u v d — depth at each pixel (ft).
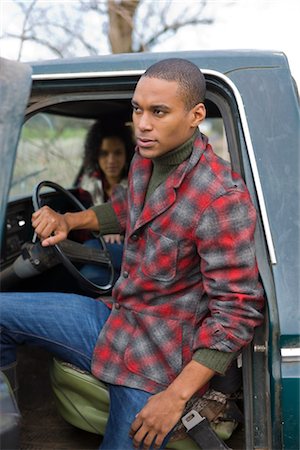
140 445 5.48
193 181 5.34
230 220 5.19
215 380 5.77
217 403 5.77
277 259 5.32
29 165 10.93
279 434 5.23
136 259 5.67
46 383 8.05
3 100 4.46
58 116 10.50
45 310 6.09
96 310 6.23
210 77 5.67
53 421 7.16
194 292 5.53
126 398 5.59
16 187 10.12
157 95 5.19
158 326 5.54
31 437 6.81
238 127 5.60
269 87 5.59
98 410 6.23
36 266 7.30
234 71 5.63
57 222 6.59
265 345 5.36
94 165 10.77
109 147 10.20
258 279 5.31
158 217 5.42
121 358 5.70
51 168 11.19
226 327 5.13
